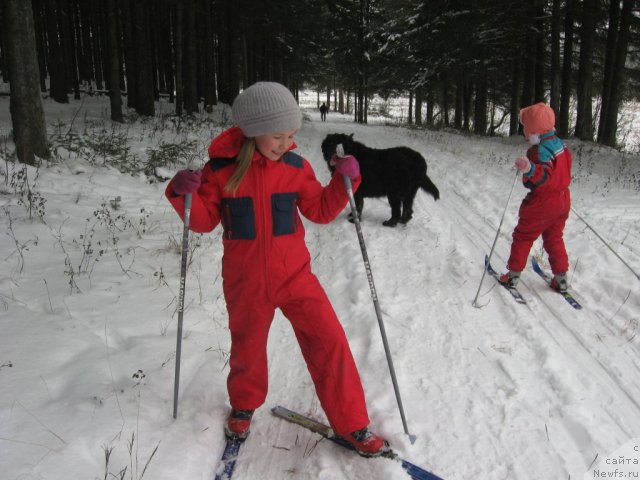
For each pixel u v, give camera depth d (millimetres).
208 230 2299
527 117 3977
